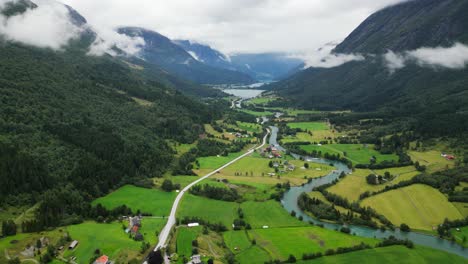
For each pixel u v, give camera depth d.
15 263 146.50
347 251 179.38
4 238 165.50
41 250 159.12
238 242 186.00
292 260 168.88
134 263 153.50
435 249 183.75
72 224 189.50
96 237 175.00
